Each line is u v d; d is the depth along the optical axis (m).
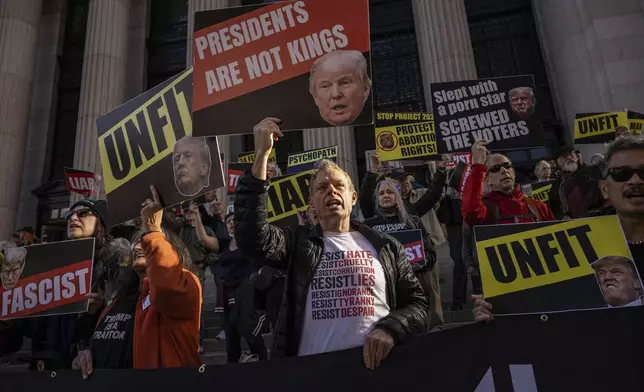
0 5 13.17
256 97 2.13
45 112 13.96
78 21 15.05
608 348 1.56
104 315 2.37
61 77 14.41
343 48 2.12
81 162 10.94
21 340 2.77
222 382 1.80
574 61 9.85
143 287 2.21
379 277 1.87
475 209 3.10
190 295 2.03
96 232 2.70
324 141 10.30
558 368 1.57
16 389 2.09
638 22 8.42
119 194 2.27
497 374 1.59
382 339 1.62
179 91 2.28
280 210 4.34
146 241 2.05
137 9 14.75
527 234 1.82
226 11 2.27
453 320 4.87
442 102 4.21
